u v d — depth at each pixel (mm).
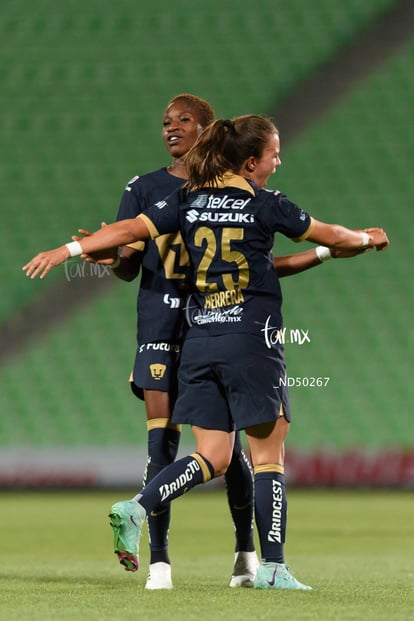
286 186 58625
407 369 51531
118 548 12133
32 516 33719
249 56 63906
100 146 61469
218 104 62094
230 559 21438
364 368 51531
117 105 63000
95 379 52375
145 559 21219
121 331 53938
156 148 61125
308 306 53750
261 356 13148
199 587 13977
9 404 51938
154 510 12758
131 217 15484
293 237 13477
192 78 63469
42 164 61156
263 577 13352
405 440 48719
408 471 44094
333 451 44688
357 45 63094
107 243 13297
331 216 57375
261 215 13289
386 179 58344
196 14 66438
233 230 13266
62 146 61750
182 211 13594
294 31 64438
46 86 64250
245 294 13258
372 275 54469
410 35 63094
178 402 13648
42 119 62906
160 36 65688
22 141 62156
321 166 59156
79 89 63938
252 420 13031
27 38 66625
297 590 13148
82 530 29141
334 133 60250
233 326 13172
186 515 34594
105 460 46000
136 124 62125
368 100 61219
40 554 22719
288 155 59688
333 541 26000
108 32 66250
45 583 14578
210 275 13320
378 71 62156
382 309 53594
